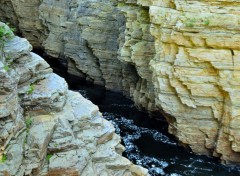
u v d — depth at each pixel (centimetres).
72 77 3144
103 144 1336
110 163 1306
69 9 3098
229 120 1827
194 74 1842
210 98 1869
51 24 3291
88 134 1295
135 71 2527
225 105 1839
